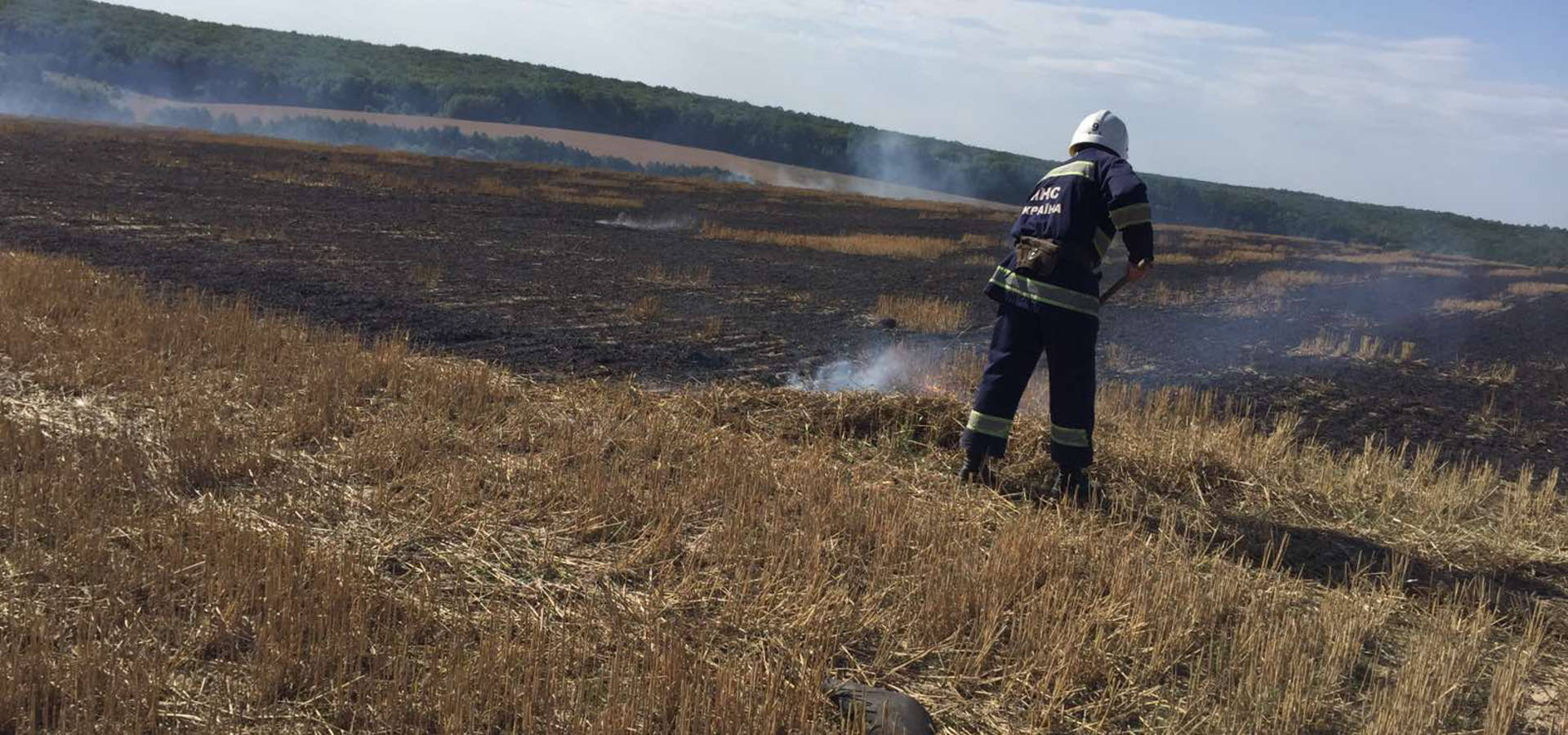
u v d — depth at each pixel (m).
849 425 6.51
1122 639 3.81
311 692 3.09
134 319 7.62
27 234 14.05
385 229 19.19
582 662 3.34
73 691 2.90
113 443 4.95
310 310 9.93
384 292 11.53
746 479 5.11
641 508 4.69
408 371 6.76
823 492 5.04
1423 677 3.65
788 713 3.08
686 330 10.76
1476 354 12.95
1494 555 5.21
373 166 39.50
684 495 4.88
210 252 13.89
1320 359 11.62
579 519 4.60
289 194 25.20
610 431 5.81
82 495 4.21
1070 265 5.35
